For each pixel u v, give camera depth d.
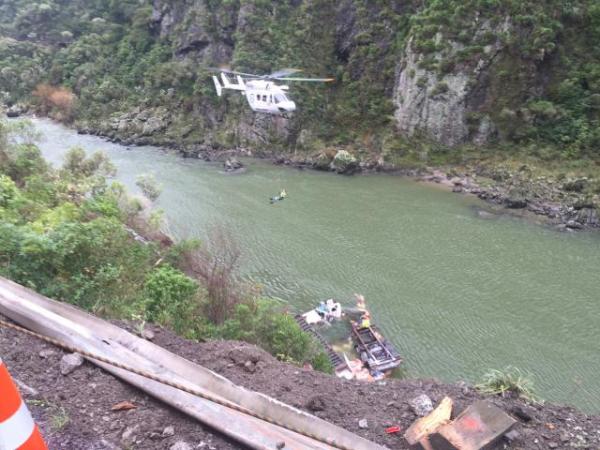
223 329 10.52
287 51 53.75
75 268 8.24
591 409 16.45
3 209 12.09
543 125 42.66
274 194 38.16
